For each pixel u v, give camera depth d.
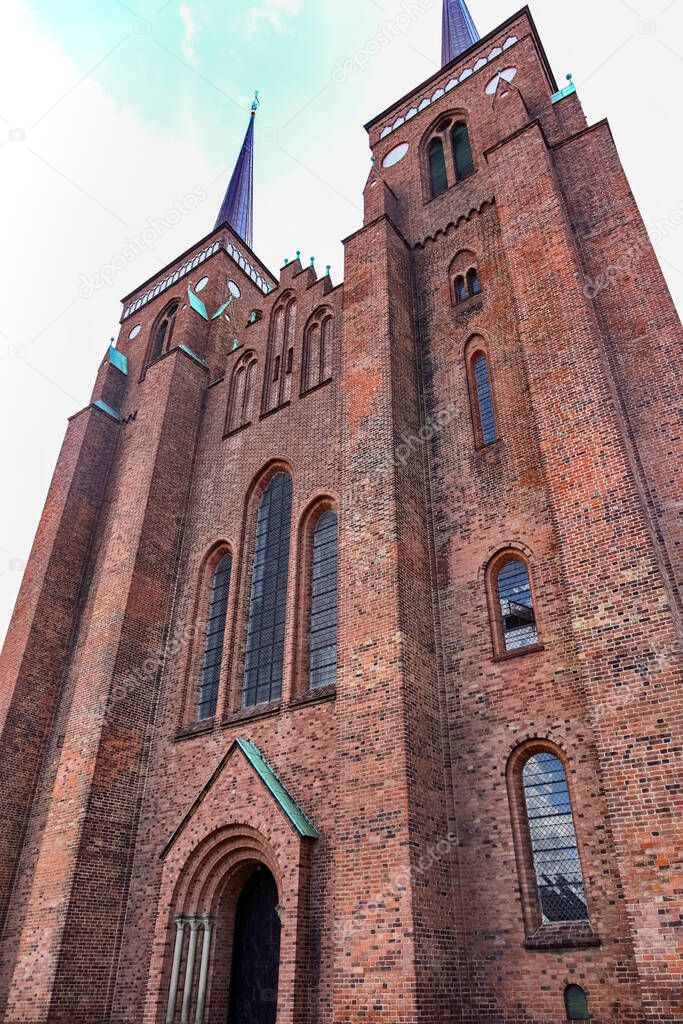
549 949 13.33
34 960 18.83
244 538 24.19
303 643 20.42
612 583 14.16
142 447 28.16
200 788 20.23
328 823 16.47
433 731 16.30
